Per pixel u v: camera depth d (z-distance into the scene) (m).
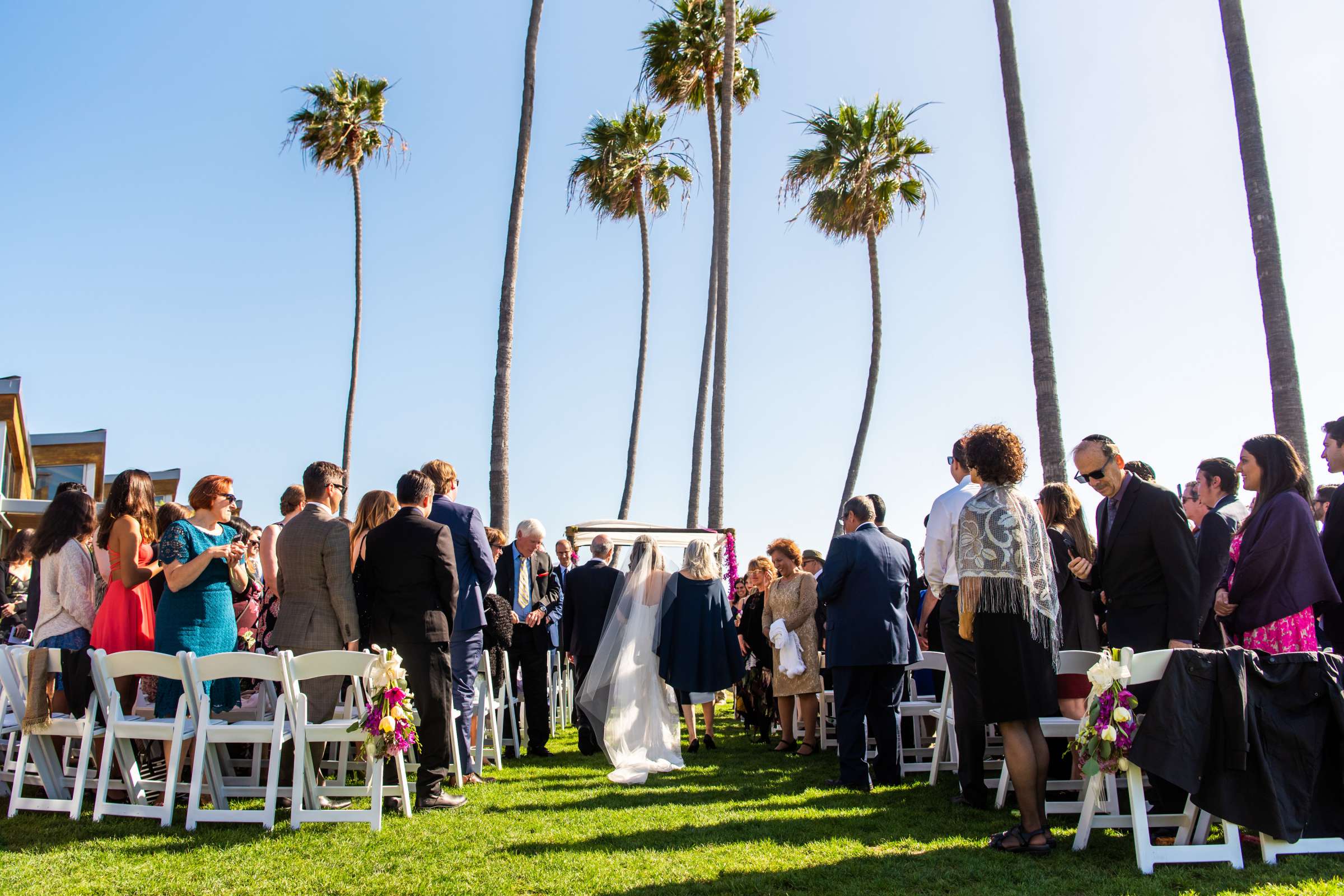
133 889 3.82
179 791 5.89
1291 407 8.73
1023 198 10.54
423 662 5.35
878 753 6.23
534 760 7.70
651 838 4.66
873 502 6.88
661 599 7.50
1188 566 4.55
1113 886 3.77
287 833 4.76
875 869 4.08
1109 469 4.94
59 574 5.63
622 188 22.64
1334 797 4.12
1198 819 4.32
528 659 8.05
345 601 5.43
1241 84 9.45
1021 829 4.37
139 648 5.66
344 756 5.81
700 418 18.55
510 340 13.15
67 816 5.20
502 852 4.38
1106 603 5.02
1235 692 4.04
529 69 13.91
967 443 4.63
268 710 6.39
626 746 6.96
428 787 5.38
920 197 20.81
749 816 5.15
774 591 8.20
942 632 5.57
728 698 14.38
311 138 24.77
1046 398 10.05
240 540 5.95
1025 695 4.28
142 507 5.86
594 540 8.41
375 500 6.33
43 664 5.33
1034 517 4.47
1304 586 4.54
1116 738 4.06
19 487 20.55
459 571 6.27
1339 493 5.00
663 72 20.55
